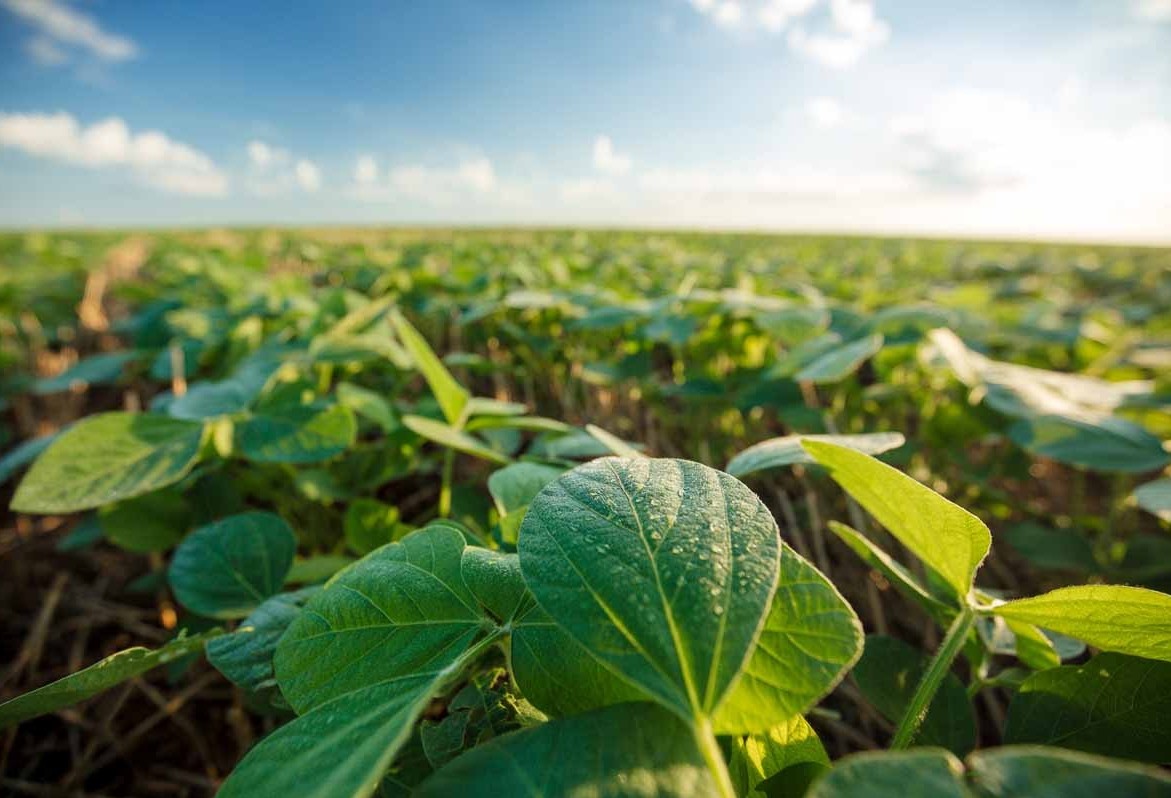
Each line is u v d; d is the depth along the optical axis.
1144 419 2.90
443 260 10.59
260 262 8.48
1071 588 0.74
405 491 3.39
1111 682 0.87
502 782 0.54
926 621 2.52
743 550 0.60
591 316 3.40
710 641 0.52
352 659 0.76
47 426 4.86
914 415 4.20
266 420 1.80
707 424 3.62
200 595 1.28
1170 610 0.70
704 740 0.47
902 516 0.90
